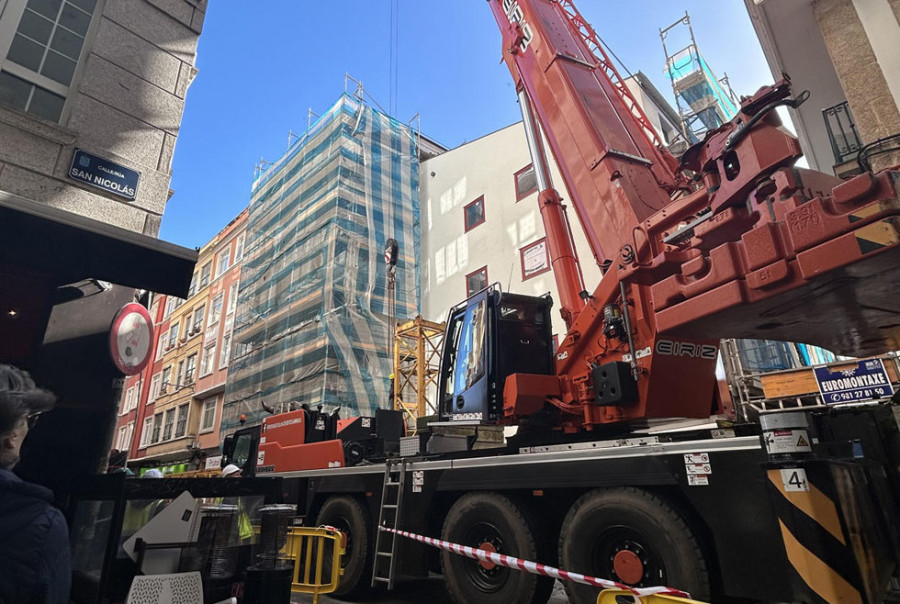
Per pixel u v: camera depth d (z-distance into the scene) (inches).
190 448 1091.3
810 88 387.9
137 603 116.0
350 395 792.9
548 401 220.7
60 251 189.5
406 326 772.6
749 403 430.6
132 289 255.0
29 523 59.6
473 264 887.1
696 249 164.1
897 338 151.9
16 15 230.2
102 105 249.1
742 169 146.6
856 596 107.2
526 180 833.5
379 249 941.2
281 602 132.2
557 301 709.3
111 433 231.6
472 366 241.4
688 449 152.7
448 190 1003.9
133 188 249.4
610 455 168.9
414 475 231.3
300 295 935.0
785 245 122.3
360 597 259.0
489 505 195.5
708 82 1005.2
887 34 266.5
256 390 963.3
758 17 336.2
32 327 197.8
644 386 192.1
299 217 1035.3
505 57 305.7
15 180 213.6
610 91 264.4
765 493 135.8
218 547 135.3
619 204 220.2
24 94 225.9
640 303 197.9
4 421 63.6
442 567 212.5
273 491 155.4
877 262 106.0
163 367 1397.6
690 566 141.9
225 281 1256.8
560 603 232.8
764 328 145.1
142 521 127.3
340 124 1005.8
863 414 163.6
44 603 58.2
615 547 162.1
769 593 129.5
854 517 117.0
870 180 108.0
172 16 291.4
